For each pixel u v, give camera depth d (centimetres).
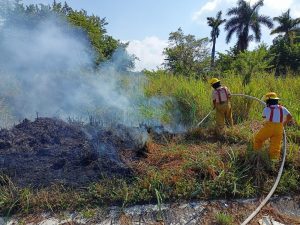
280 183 510
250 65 1250
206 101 838
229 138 678
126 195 461
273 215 448
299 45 3622
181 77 1194
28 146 602
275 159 557
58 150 591
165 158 575
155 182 486
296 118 754
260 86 966
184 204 462
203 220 432
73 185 488
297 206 474
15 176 507
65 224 421
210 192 480
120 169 528
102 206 454
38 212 442
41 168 532
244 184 499
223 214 429
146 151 604
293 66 3522
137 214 441
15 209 445
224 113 732
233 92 874
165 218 435
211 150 608
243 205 465
